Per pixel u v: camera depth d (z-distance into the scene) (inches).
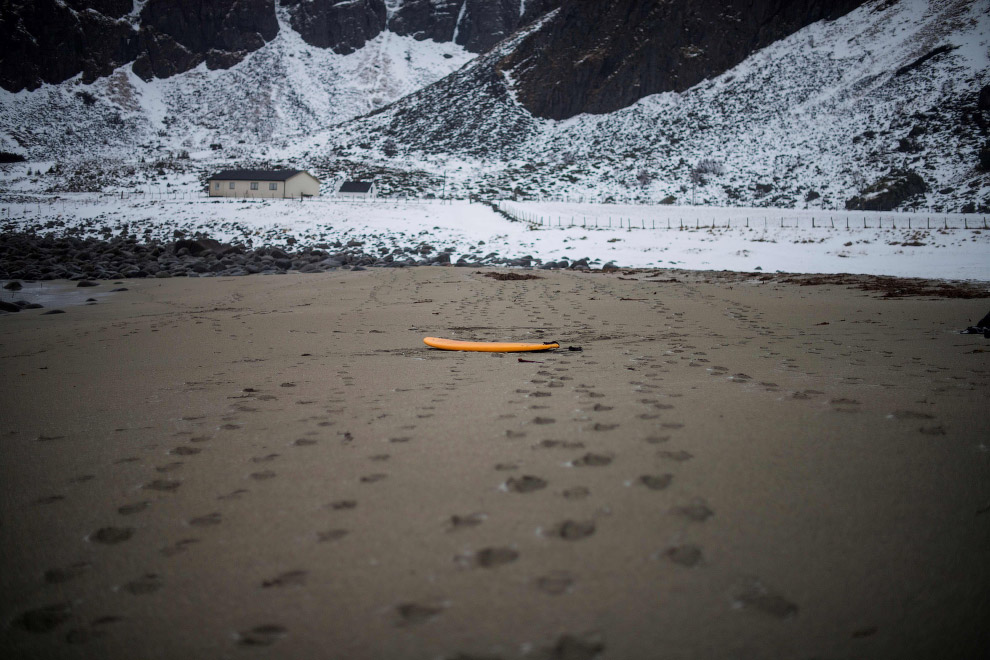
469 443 121.5
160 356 294.5
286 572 75.4
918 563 72.8
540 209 2297.0
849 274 957.2
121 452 131.6
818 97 3949.3
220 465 118.5
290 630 63.8
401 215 2117.4
